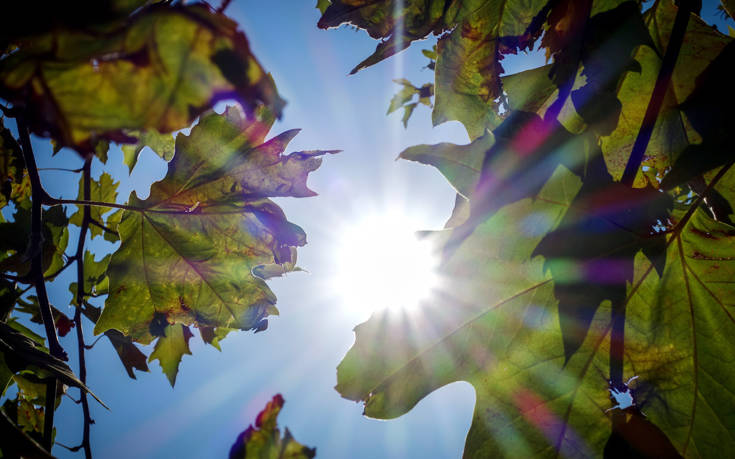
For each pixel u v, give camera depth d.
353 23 0.32
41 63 0.11
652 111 0.30
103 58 0.11
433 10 0.32
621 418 0.29
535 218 0.28
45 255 0.40
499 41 0.32
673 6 0.31
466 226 0.28
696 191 0.29
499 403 0.30
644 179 0.30
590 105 0.30
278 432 0.18
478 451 0.29
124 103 0.11
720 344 0.29
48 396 0.29
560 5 0.31
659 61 0.31
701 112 0.30
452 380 0.30
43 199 0.31
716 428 0.28
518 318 0.29
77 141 0.11
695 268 0.29
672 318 0.29
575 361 0.30
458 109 0.33
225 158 0.35
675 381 0.29
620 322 0.29
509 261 0.29
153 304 0.36
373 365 0.29
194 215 0.36
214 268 0.37
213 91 0.11
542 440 0.29
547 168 0.28
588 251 0.29
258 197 0.36
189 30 0.11
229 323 0.37
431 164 0.28
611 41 0.30
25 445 0.18
